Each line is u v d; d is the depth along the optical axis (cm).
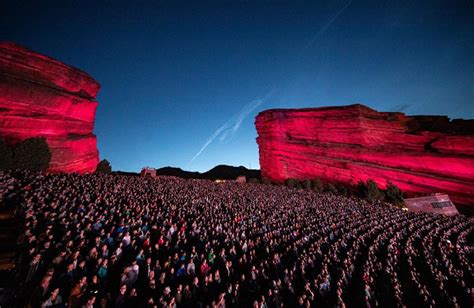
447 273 1675
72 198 1811
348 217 2917
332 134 6391
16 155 2806
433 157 4856
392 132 5931
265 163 7719
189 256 1350
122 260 1200
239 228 1948
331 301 1208
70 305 786
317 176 6219
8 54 3578
